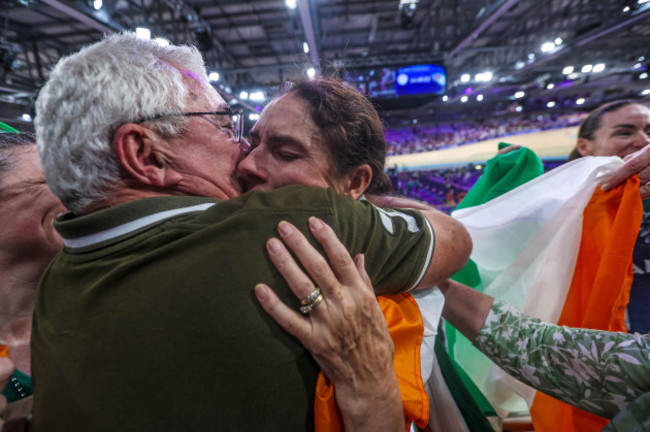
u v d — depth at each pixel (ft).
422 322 1.98
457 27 25.04
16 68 21.56
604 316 2.87
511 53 31.58
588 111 41.83
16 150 2.37
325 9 24.59
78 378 1.41
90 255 1.59
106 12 16.37
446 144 43.57
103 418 1.36
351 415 1.54
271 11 23.79
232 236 1.50
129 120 1.69
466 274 3.80
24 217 2.28
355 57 31.65
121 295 1.45
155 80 1.75
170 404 1.36
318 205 1.62
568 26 26.48
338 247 1.51
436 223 2.09
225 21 25.04
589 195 3.24
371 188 2.61
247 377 1.40
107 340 1.40
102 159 1.67
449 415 2.97
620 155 4.58
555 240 3.36
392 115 44.24
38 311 1.68
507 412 3.59
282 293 1.47
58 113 1.63
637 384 1.99
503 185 4.37
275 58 32.12
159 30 20.97
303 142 2.09
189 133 1.86
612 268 2.89
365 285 1.56
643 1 18.52
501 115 43.19
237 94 33.09
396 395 1.65
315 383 1.54
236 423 1.39
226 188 2.04
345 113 2.17
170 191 1.85
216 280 1.43
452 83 34.99
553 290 3.31
